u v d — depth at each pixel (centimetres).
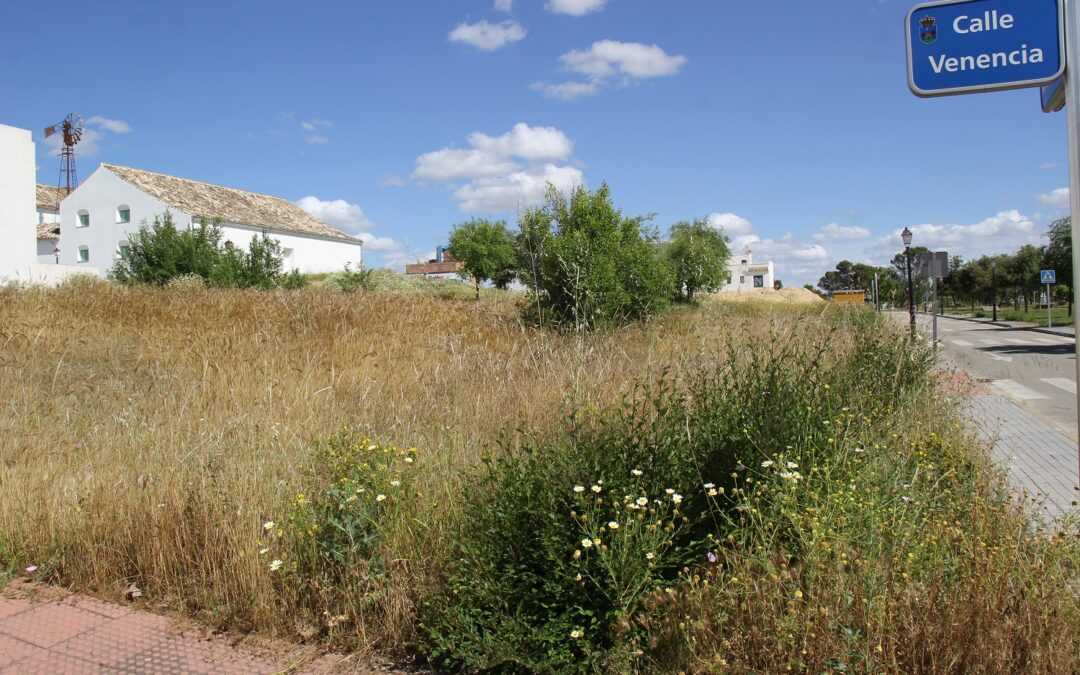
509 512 320
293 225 5362
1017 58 265
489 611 307
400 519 359
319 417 626
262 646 331
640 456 348
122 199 4641
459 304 1573
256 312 1231
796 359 531
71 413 683
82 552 412
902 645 248
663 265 1524
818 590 263
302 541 363
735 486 341
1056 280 3653
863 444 421
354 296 1553
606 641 290
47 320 1080
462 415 614
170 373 833
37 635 344
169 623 356
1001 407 1014
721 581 280
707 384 481
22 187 2953
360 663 314
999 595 254
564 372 675
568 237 1415
